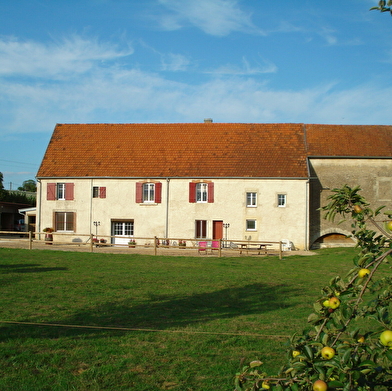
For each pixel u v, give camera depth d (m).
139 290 14.52
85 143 37.62
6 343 8.70
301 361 3.95
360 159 35.31
